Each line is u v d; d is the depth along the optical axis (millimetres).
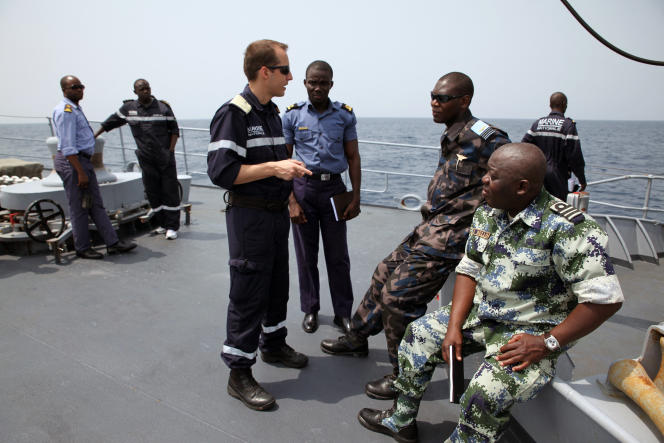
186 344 2748
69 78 3828
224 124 1961
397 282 2111
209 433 1987
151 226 5453
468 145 2002
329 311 3307
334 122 2764
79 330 2906
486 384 1511
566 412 1495
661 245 4664
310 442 1947
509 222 1599
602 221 4562
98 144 4668
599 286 1366
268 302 2406
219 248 4637
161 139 4645
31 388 2283
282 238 2264
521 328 1602
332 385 2383
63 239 4215
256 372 2504
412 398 1888
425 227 2160
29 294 3459
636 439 1249
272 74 2002
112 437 1947
